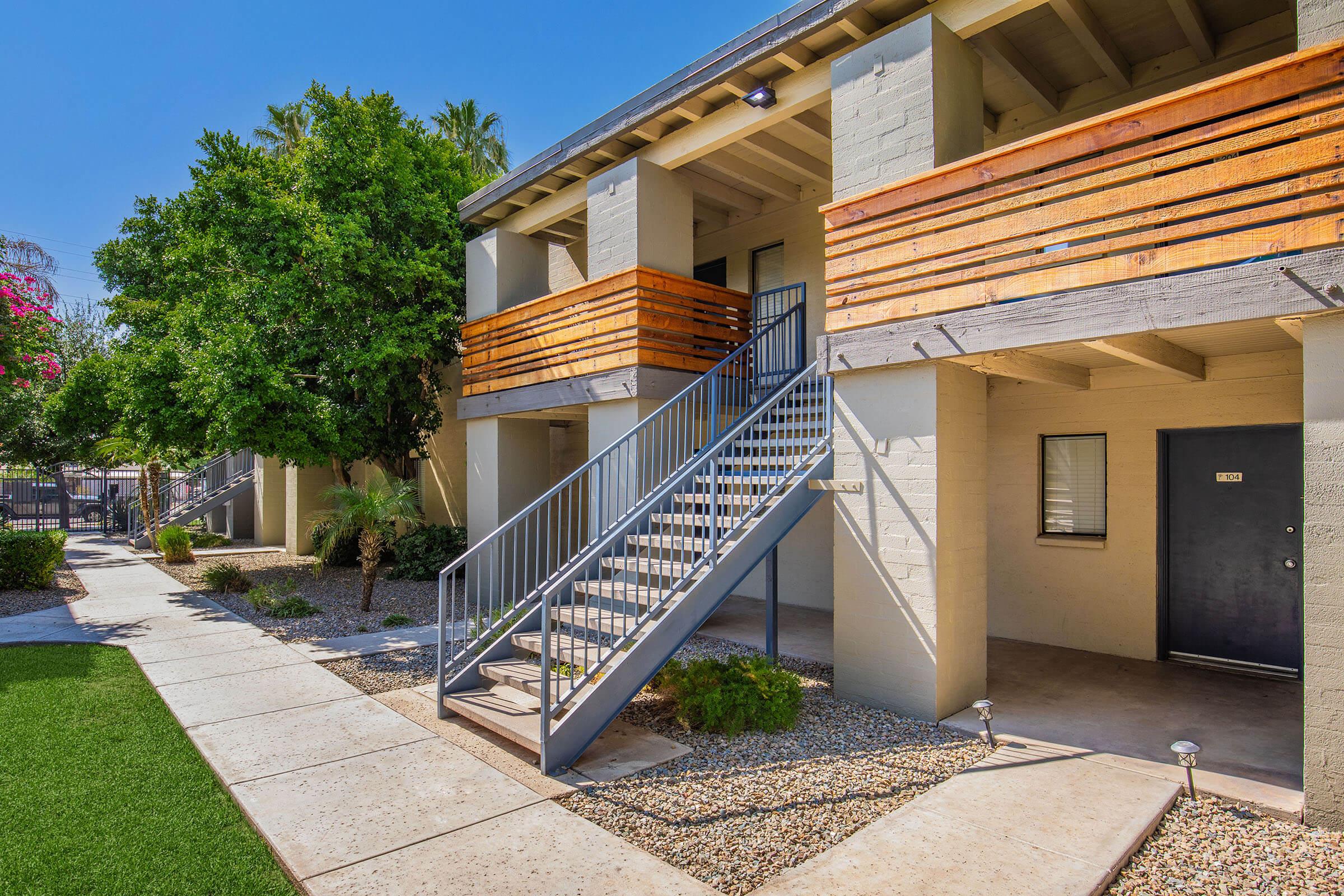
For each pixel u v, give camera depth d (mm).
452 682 5383
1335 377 3436
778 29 6086
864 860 3168
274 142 26156
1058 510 7289
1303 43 3629
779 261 9680
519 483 10266
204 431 10695
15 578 10359
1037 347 4508
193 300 11094
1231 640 6266
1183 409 6336
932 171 5000
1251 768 4148
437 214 11328
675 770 4246
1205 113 3912
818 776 4129
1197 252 3879
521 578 10242
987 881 2990
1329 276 3387
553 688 4988
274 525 17109
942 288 4969
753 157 8453
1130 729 4852
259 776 4109
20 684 5875
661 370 7910
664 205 8109
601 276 8273
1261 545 6117
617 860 3197
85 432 15219
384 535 9984
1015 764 4273
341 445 10758
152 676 6176
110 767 4227
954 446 5207
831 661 6785
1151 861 3223
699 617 5051
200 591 10508
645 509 5273
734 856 3227
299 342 10406
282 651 7078
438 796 3865
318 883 2980
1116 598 6762
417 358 11508
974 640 5402
